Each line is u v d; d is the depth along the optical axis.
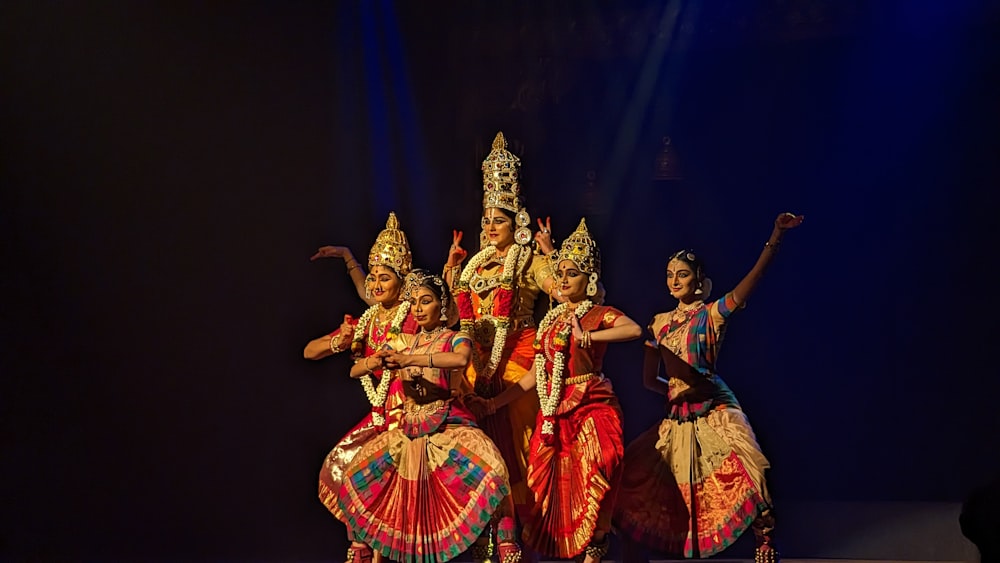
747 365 8.69
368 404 7.75
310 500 7.38
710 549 4.61
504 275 4.84
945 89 8.19
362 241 7.80
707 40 7.96
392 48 7.79
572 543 4.45
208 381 7.20
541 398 4.56
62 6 6.35
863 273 8.49
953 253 8.31
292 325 7.52
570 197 8.60
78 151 6.57
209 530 6.67
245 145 7.29
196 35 6.98
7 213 6.34
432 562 4.23
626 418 8.66
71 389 6.62
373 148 7.83
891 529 6.61
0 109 6.23
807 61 8.45
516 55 8.09
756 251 8.70
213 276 7.22
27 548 5.72
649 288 8.81
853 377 8.50
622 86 8.43
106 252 6.77
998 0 7.58
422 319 4.40
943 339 8.33
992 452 8.19
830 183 8.54
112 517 6.54
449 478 4.25
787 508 7.55
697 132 8.66
